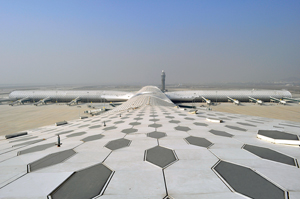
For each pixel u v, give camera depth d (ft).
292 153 25.93
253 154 25.98
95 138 38.27
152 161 23.90
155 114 82.79
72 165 22.68
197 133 41.45
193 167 21.68
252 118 75.51
